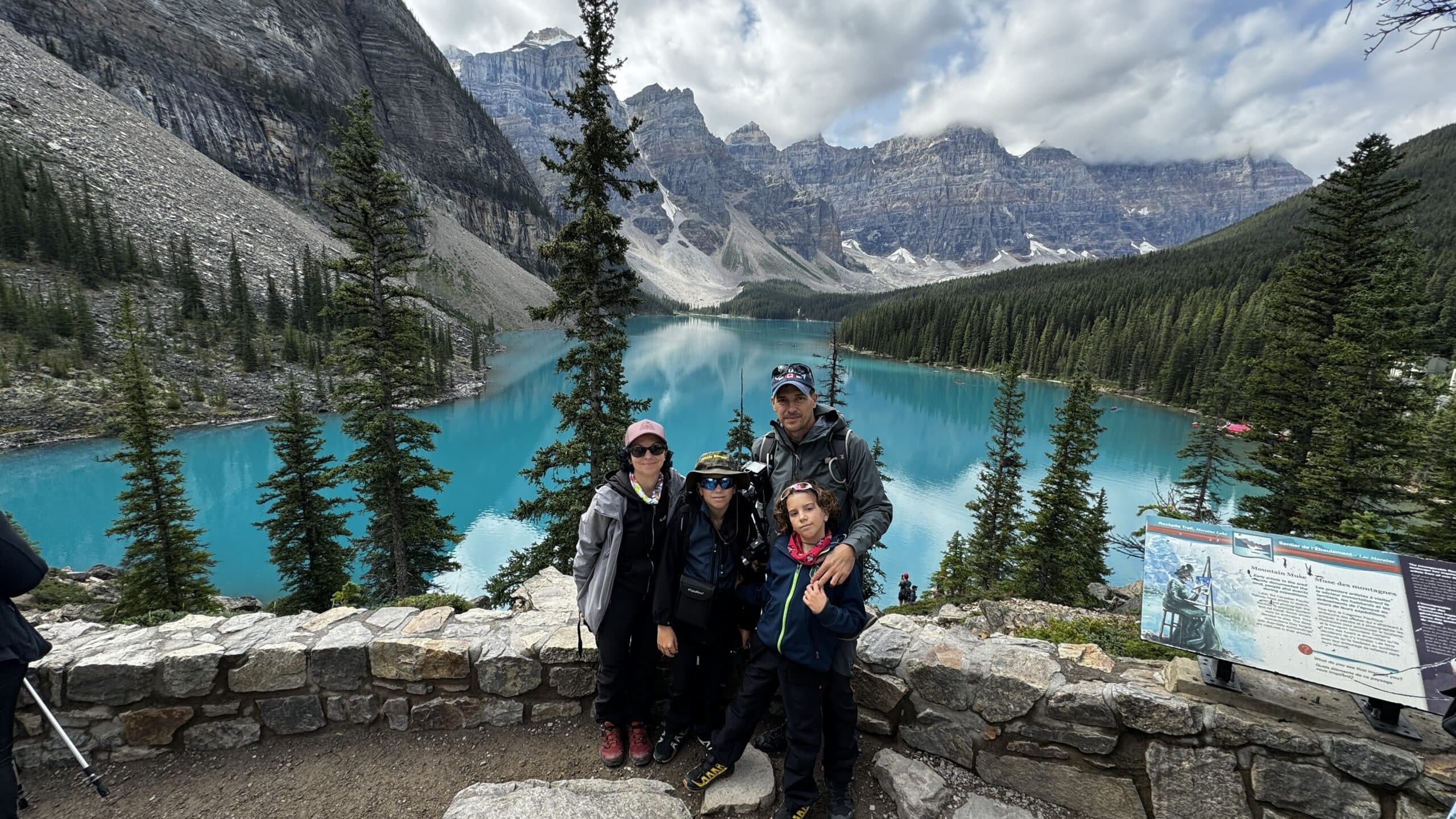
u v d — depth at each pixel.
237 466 48.28
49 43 117.31
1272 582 2.93
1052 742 3.25
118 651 3.96
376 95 198.62
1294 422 18.33
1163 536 3.30
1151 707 3.05
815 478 3.24
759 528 3.39
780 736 3.75
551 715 4.07
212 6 154.12
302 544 20.03
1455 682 2.47
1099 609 18.97
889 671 3.72
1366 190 17.97
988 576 23.58
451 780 3.64
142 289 69.50
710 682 3.67
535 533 38.12
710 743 3.59
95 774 3.55
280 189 141.88
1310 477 16.62
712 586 3.27
